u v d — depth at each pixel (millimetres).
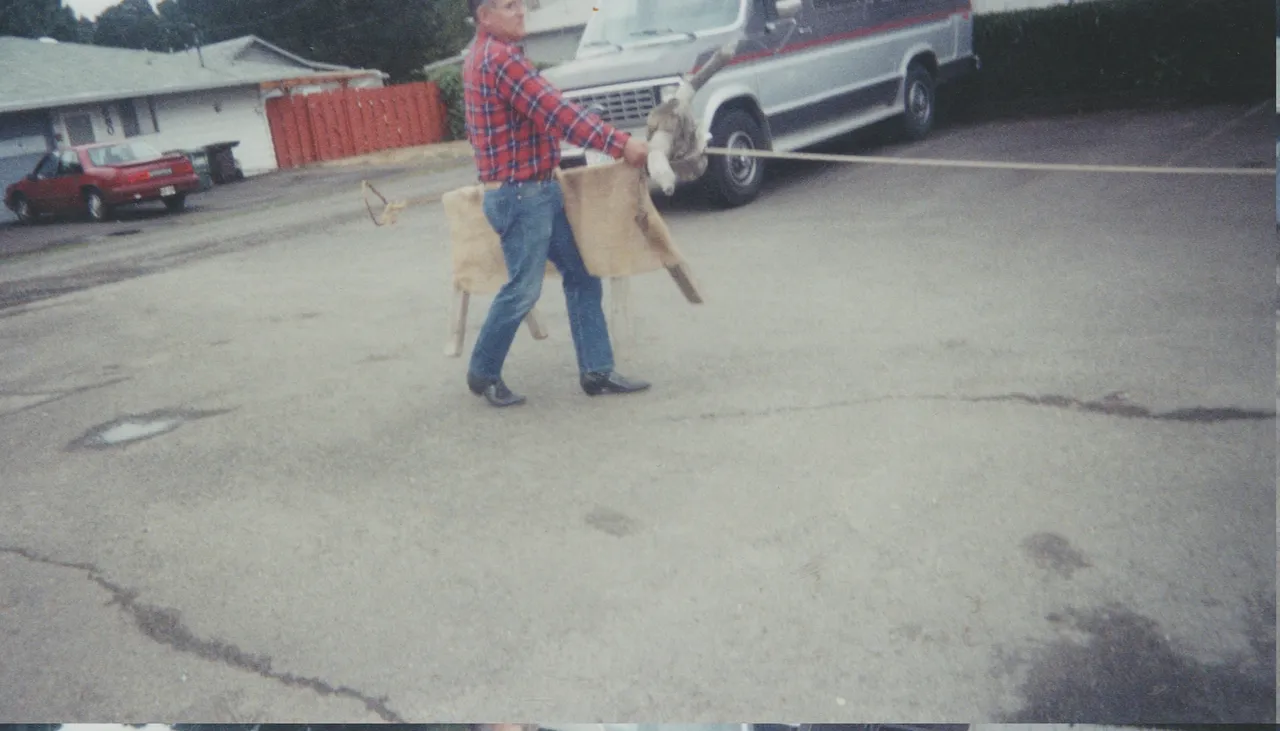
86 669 2979
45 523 4035
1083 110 13477
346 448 4488
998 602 2812
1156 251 6141
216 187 24438
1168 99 13156
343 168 26016
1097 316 5070
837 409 4277
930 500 3398
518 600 3100
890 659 2646
